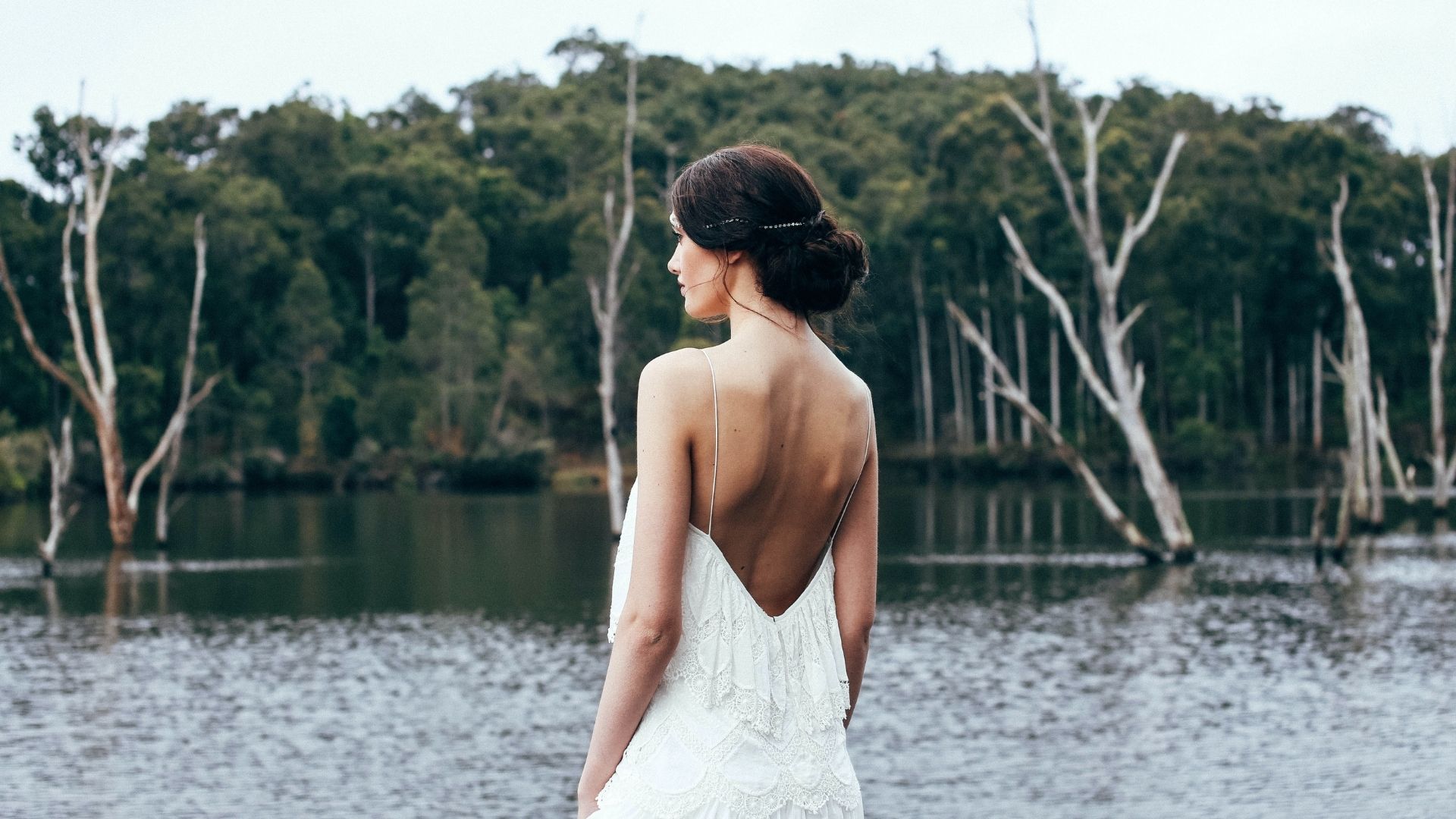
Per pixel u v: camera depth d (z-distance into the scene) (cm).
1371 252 6162
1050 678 1285
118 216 5503
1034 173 5984
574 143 7981
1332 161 6275
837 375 192
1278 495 4478
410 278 7012
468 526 3588
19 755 1021
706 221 188
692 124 8512
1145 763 954
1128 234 2350
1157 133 7200
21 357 5184
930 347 6669
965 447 6091
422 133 8281
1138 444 2350
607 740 180
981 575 2181
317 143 7075
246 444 5716
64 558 2625
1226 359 6253
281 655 1481
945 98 9162
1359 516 3009
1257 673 1295
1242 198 6175
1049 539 2888
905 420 6656
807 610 191
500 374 6031
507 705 1201
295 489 5581
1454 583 1980
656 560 177
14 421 5059
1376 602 1780
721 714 182
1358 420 2962
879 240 6178
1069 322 2422
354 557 2670
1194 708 1141
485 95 9800
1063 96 7938
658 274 6431
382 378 6144
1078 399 6112
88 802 891
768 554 187
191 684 1310
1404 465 5759
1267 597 1853
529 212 7450
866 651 201
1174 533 2319
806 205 189
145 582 2205
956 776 923
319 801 891
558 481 5728
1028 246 5903
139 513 4116
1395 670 1301
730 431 180
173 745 1049
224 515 4062
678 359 183
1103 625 1622
